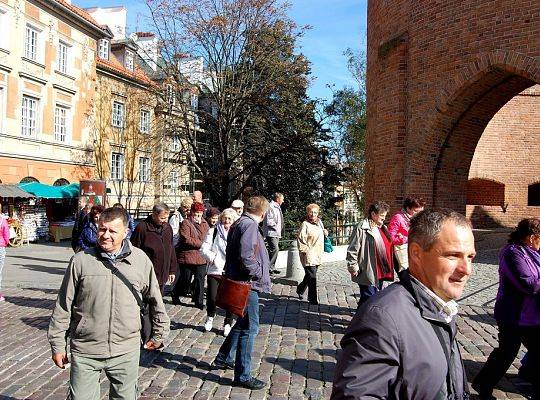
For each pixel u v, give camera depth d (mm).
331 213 30375
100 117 33594
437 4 12977
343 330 7789
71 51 30641
